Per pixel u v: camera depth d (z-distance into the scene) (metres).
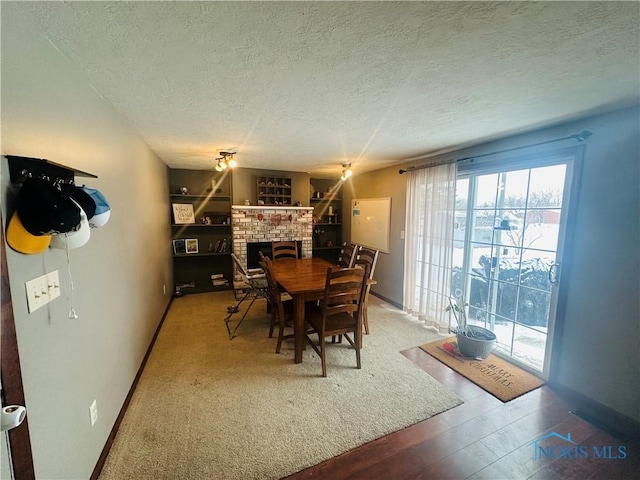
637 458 1.66
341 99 1.83
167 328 3.40
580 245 2.14
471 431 1.84
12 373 0.90
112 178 1.89
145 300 2.71
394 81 1.57
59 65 1.25
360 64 1.39
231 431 1.81
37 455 1.03
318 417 1.94
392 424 1.89
